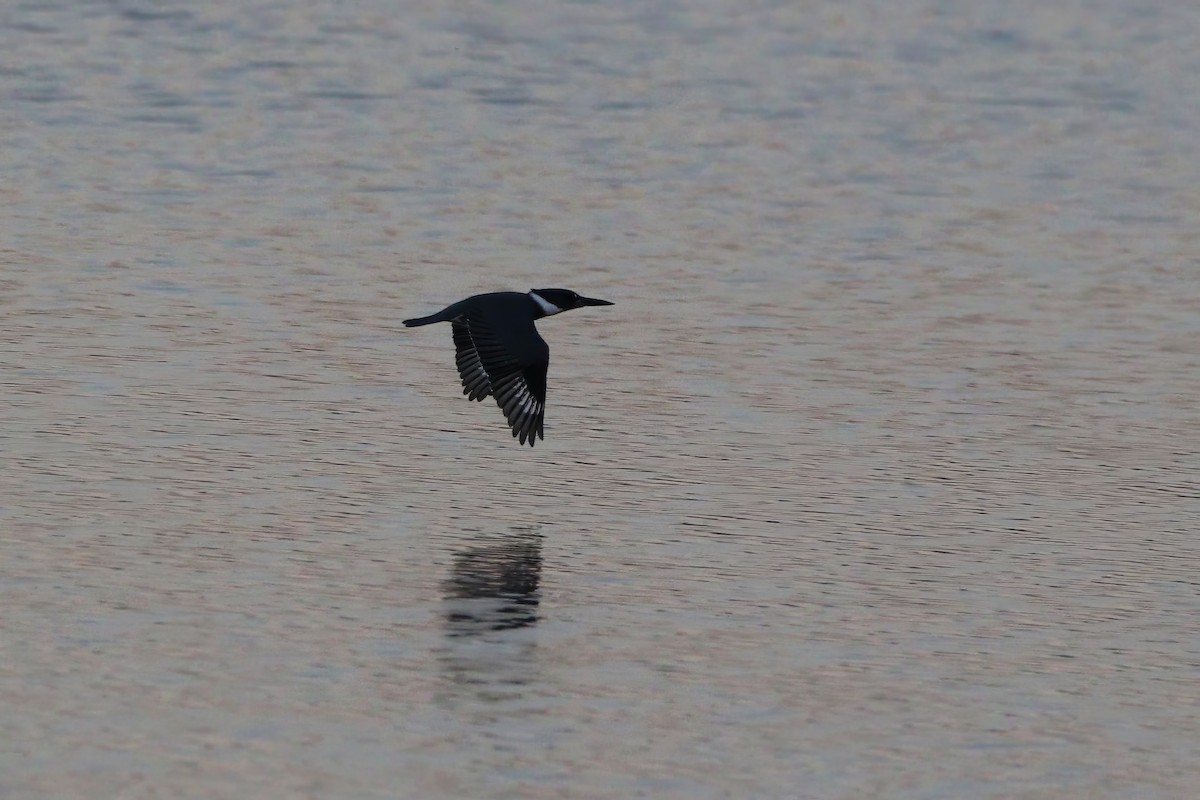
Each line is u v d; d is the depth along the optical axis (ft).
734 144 103.81
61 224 84.84
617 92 114.01
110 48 119.34
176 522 52.29
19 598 46.42
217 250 82.07
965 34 132.36
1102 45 129.90
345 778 38.09
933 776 39.19
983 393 67.15
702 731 40.81
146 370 66.23
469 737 40.09
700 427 62.64
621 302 77.36
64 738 39.27
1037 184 98.22
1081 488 57.72
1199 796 38.68
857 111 111.86
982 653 45.39
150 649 43.75
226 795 37.24
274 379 66.03
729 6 139.33
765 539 52.70
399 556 50.39
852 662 44.55
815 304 77.77
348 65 117.70
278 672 42.86
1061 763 39.91
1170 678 44.21
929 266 83.82
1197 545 53.06
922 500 56.29
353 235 85.30
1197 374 69.82
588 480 57.31
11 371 65.41
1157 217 92.63
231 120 104.53
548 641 45.19
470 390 47.42
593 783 38.32
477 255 83.15
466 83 114.62
